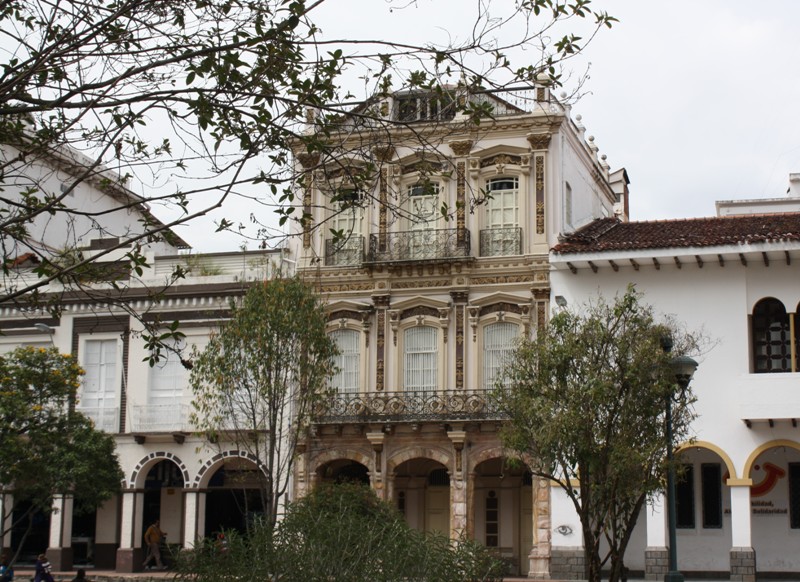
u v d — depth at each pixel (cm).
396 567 1723
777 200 4262
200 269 4178
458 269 3869
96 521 4238
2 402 3350
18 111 1253
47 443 3528
